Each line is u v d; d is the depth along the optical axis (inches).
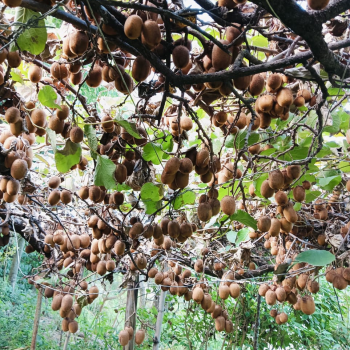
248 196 89.0
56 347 179.8
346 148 81.4
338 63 40.6
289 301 84.8
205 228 94.7
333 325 168.7
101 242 75.3
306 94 54.2
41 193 101.5
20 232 106.2
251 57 41.8
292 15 33.8
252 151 65.3
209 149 50.0
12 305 226.7
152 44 38.0
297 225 88.8
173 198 58.2
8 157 55.9
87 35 40.5
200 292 88.5
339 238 83.8
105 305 228.7
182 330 162.4
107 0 34.5
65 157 51.9
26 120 53.4
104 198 66.6
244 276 109.1
